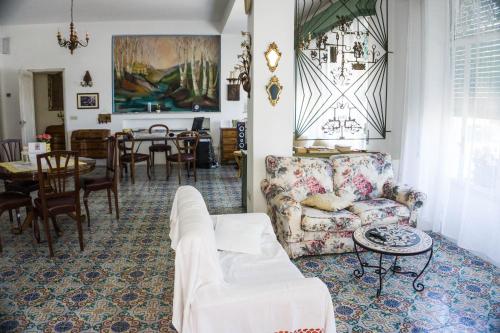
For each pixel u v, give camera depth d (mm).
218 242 2771
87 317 2656
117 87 8648
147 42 8586
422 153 4277
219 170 8188
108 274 3299
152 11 7652
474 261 3477
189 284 1866
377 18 4848
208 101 8883
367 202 3828
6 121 8867
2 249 3840
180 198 2654
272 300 1883
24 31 8500
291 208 3391
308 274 3240
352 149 4914
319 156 4586
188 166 7457
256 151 4191
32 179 3838
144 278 3227
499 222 3311
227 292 1878
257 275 2379
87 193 4602
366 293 2943
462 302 2812
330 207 3564
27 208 4406
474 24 3564
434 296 2896
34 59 8578
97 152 8492
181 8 7473
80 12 7578
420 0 4270
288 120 4191
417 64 4363
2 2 6793
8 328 2525
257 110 4133
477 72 3508
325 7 6172
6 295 2945
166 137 7359
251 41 4188
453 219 3926
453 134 3906
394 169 4910
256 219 3059
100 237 4180
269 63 4066
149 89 8711
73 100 8633
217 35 8688
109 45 8531
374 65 4938
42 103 10312
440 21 4039
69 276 3262
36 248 3873
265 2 4004
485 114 3449
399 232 2973
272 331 1919
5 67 8633
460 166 3752
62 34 8516
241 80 4461
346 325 2541
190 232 1926
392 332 2463
